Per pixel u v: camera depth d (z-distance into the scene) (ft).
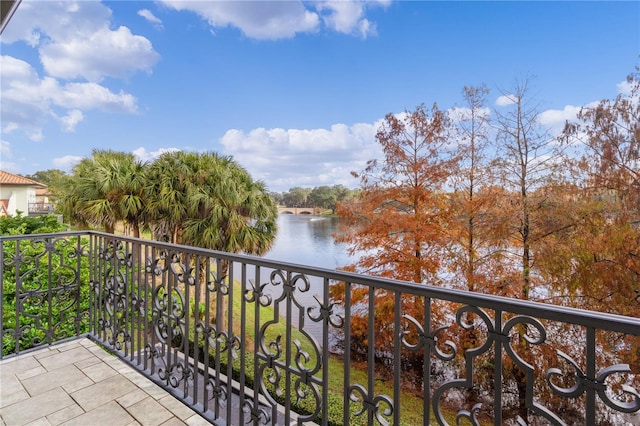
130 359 8.03
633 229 17.35
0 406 6.32
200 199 27.17
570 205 19.22
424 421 3.71
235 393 11.66
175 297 7.34
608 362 14.78
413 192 22.54
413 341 18.99
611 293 17.95
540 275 19.70
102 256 9.16
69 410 6.22
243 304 5.69
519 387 16.56
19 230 19.54
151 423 5.90
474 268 21.20
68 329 10.12
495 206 21.18
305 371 4.81
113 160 29.12
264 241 29.53
